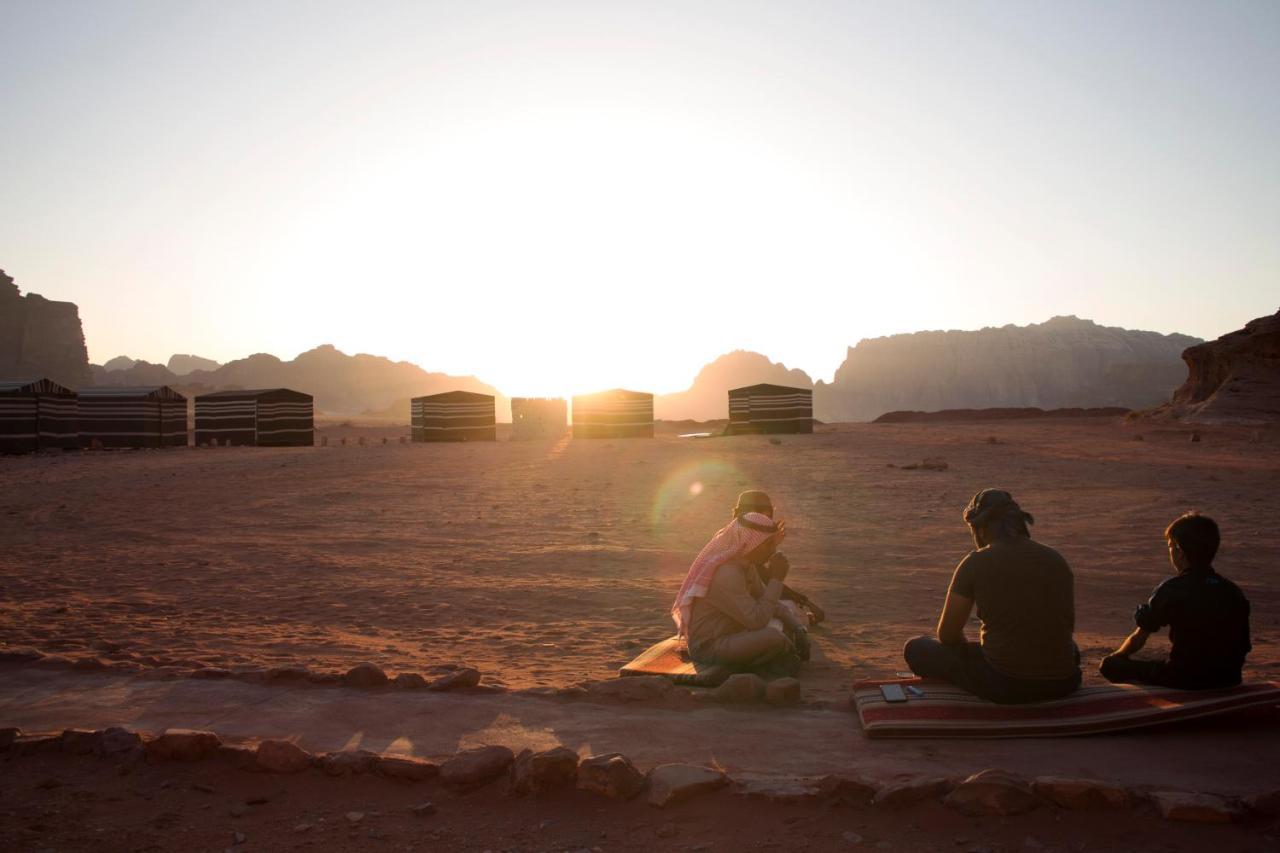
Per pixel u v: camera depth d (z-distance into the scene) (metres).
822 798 4.37
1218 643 5.28
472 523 18.33
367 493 24.00
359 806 4.51
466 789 4.61
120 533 17.02
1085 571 12.18
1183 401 56.62
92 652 7.75
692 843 4.06
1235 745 4.91
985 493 5.71
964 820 4.18
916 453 34.38
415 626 9.28
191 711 5.77
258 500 22.52
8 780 4.82
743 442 43.88
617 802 4.46
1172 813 4.08
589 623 9.42
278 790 4.69
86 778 4.84
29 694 6.16
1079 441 39.69
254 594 11.04
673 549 14.85
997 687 5.36
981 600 5.40
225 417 49.31
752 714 5.77
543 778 4.55
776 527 6.86
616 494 23.39
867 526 17.06
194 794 4.66
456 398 52.91
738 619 6.71
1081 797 4.21
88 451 44.41
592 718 5.65
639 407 54.28
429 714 5.71
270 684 6.37
